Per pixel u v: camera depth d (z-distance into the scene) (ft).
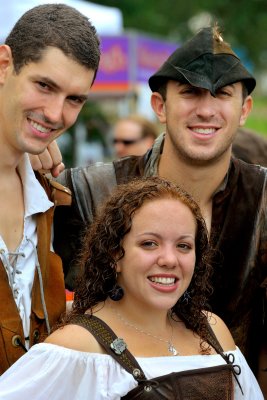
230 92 10.46
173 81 10.51
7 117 8.59
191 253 8.52
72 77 8.46
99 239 8.59
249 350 11.27
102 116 35.19
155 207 8.40
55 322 9.12
